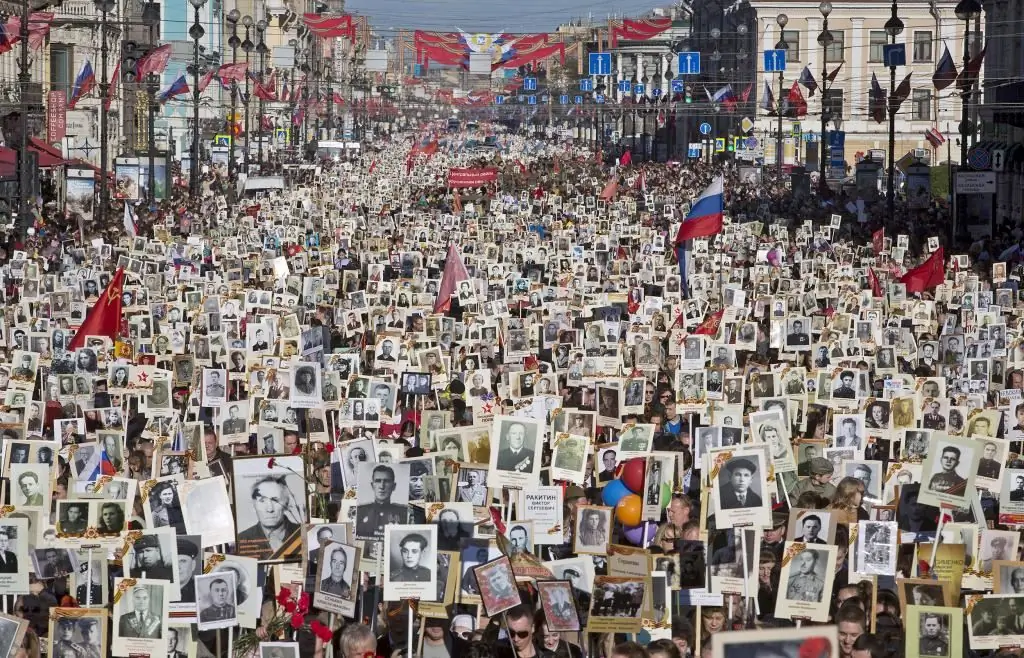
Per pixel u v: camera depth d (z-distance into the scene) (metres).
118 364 24.86
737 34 153.88
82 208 75.25
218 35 158.62
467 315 34.75
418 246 56.84
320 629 13.46
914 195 96.19
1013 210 91.44
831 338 30.92
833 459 19.70
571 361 28.36
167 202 82.38
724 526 15.17
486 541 14.41
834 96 144.50
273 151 143.62
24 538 14.12
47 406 24.45
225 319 34.94
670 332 33.00
